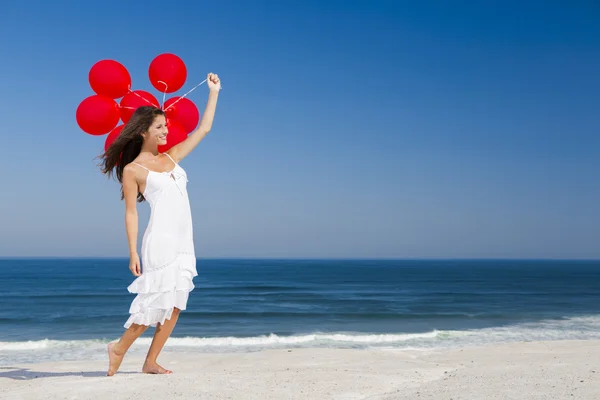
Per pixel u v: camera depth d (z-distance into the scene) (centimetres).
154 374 462
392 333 1800
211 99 486
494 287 5456
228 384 409
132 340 456
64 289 4694
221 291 4628
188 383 408
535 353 812
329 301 3553
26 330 2016
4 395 392
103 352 1290
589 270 13475
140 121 435
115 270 10725
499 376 480
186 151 468
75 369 749
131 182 433
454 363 695
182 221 443
